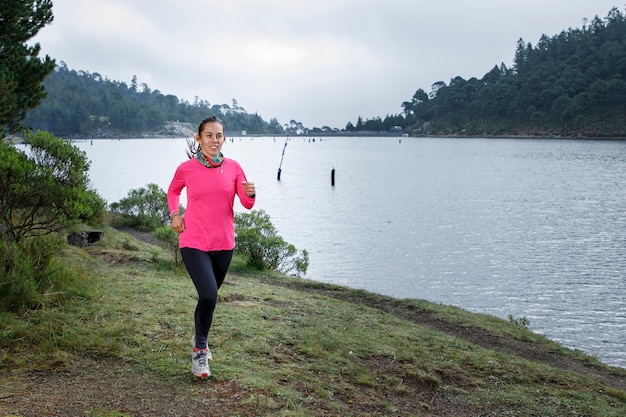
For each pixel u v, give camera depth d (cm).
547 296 1464
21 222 639
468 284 1582
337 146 19000
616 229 2567
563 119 17962
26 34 860
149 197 1745
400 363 521
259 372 424
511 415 441
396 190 4519
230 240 397
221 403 360
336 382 441
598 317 1287
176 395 366
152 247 1167
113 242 1105
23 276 530
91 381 377
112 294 604
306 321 613
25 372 381
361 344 559
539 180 5331
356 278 1628
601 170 6394
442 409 438
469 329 805
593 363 712
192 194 385
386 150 14575
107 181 4806
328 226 2619
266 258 1219
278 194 4188
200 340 393
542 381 545
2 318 463
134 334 475
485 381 517
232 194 394
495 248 2111
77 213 622
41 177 613
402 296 1435
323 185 4994
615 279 1645
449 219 2888
